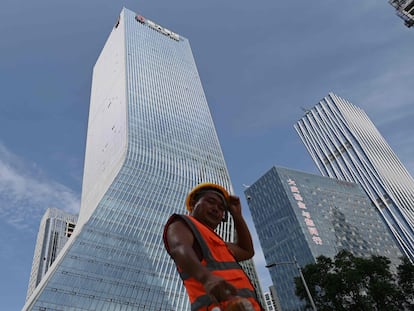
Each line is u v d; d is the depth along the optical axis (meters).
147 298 76.25
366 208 142.12
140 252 84.44
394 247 131.38
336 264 50.12
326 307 47.28
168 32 187.62
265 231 126.50
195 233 2.94
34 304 63.16
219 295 2.15
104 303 70.44
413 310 47.09
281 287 108.75
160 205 99.50
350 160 193.25
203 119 154.12
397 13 119.12
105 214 87.56
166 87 152.00
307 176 140.25
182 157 124.69
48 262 169.38
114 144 123.69
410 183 184.38
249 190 142.75
